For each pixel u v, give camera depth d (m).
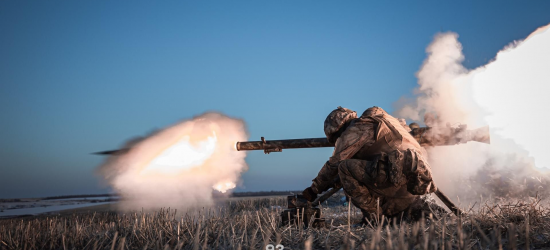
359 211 7.86
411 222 4.55
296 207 5.12
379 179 4.51
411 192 4.34
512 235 2.81
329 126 5.34
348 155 4.90
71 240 4.75
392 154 4.35
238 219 5.66
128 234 4.88
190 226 4.88
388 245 2.95
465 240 3.11
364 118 5.03
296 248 3.81
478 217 4.32
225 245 3.73
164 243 4.30
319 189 5.20
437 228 3.80
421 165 4.25
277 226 4.82
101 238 4.78
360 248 3.28
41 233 5.42
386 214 4.85
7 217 17.64
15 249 4.70
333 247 3.69
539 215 4.36
